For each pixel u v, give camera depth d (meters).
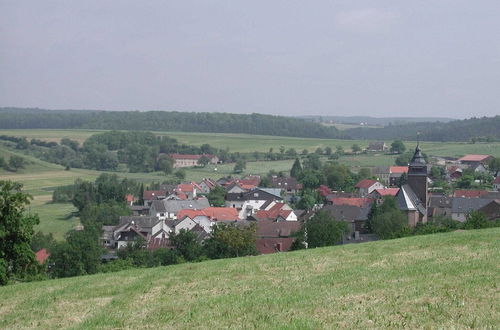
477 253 37.00
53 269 89.25
